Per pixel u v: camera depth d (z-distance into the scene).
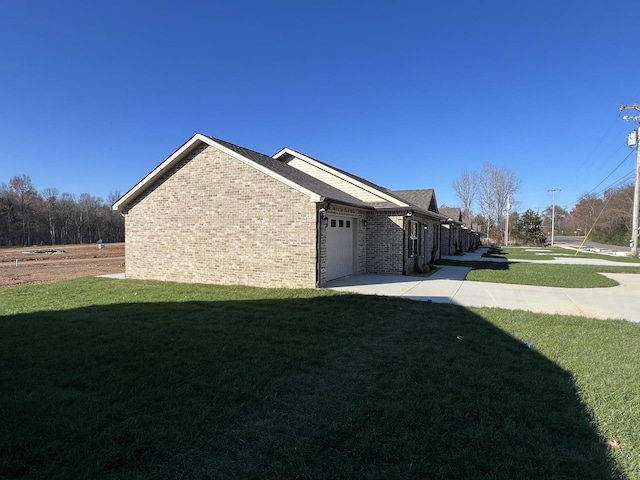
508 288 11.50
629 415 3.50
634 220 29.77
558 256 29.56
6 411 3.45
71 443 2.97
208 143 12.11
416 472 2.67
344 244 14.14
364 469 2.71
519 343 5.73
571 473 2.67
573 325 6.89
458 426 3.28
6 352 5.12
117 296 9.67
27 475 2.61
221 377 4.25
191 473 2.66
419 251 17.81
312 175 16.45
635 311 8.40
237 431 3.19
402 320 7.13
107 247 47.84
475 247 47.84
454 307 8.36
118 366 4.62
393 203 14.94
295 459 2.81
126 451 2.86
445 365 4.69
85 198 75.06
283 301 8.88
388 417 3.41
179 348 5.29
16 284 13.80
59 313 7.61
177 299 9.21
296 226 11.10
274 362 4.77
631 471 2.69
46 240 67.69
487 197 71.69
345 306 8.31
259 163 11.86
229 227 12.01
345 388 4.06
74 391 3.89
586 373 4.52
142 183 12.99
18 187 64.56
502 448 2.93
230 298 9.33
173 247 12.92
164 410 3.50
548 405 3.66
